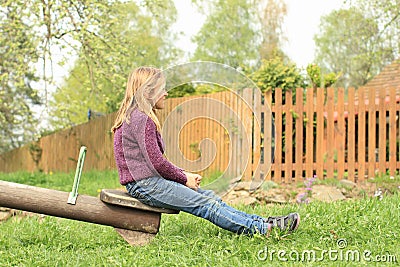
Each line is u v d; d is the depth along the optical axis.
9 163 23.83
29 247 4.90
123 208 4.88
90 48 12.96
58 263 4.25
